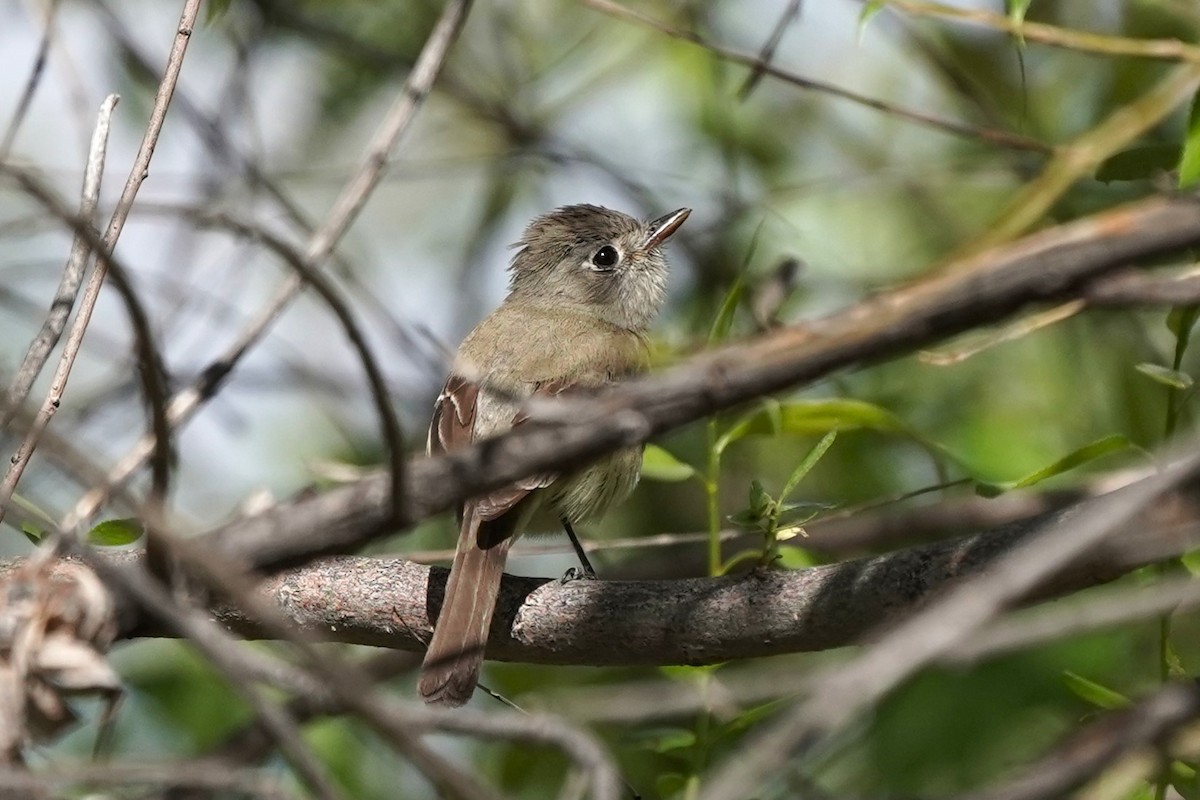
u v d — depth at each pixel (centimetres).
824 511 1041
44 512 742
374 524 581
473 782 500
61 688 584
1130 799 777
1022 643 525
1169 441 827
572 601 852
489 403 1070
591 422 574
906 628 503
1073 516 754
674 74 1502
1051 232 667
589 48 1509
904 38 1423
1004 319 568
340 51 1447
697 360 586
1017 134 1291
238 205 1203
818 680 516
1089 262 529
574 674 1191
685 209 1331
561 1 1523
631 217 1320
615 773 561
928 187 1446
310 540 581
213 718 1100
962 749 1053
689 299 1412
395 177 1434
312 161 1535
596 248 1289
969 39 1409
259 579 594
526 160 1481
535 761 1089
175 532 527
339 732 1065
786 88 1515
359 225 1630
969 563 757
